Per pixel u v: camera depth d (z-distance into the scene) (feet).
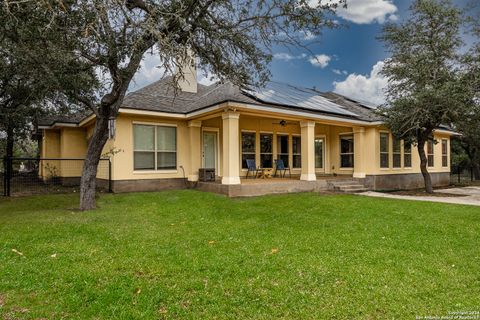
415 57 40.50
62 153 50.03
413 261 14.87
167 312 10.12
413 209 27.91
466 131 44.65
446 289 11.89
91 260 14.62
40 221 22.43
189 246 17.06
